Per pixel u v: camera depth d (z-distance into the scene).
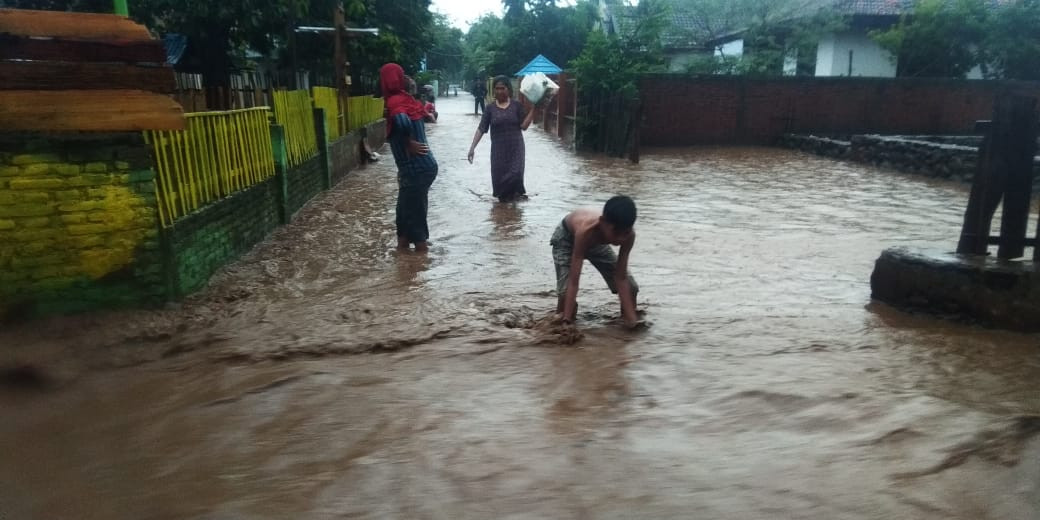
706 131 21.55
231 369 4.01
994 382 3.89
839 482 2.85
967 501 2.72
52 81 4.47
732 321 4.98
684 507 2.67
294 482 2.84
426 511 2.64
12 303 4.60
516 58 41.78
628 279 4.87
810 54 24.91
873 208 10.22
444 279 6.08
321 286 5.80
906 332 4.78
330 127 12.48
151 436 3.23
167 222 5.15
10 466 2.96
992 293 4.86
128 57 4.62
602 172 14.32
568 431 3.29
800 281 6.16
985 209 5.17
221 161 6.38
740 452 3.10
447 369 4.05
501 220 8.81
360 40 19.41
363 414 3.46
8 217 4.52
